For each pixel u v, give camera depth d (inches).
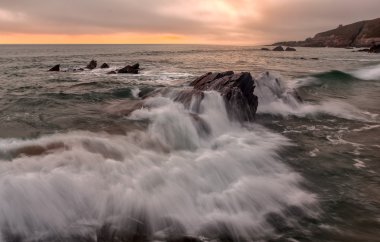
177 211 256.1
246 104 571.2
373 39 6008.9
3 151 310.5
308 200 284.5
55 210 233.5
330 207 273.3
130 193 261.6
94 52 4242.1
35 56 2967.5
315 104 719.1
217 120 499.2
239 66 1898.4
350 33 7062.0
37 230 220.1
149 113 491.8
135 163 311.3
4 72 1393.9
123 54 3624.5
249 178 323.3
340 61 2397.9
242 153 383.9
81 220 233.1
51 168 269.9
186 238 228.7
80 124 457.4
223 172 328.2
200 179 305.0
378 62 2176.4
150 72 1445.6
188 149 388.5
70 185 251.4
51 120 483.2
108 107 571.5
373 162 376.8
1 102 629.0
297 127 539.2
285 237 232.2
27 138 384.2
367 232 237.6
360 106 705.6
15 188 232.8
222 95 549.0
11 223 217.2
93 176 269.9
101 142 354.0
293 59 2763.3
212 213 259.1
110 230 228.4
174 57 3002.0
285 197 289.4
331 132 507.5
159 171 303.1
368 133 500.4
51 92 767.1
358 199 287.6
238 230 240.2
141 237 226.2
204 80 683.4
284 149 419.8
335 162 377.1
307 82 1054.4
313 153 407.5
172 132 422.6
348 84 1045.2
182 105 540.4
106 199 250.8
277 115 618.8
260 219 254.8
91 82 987.9
